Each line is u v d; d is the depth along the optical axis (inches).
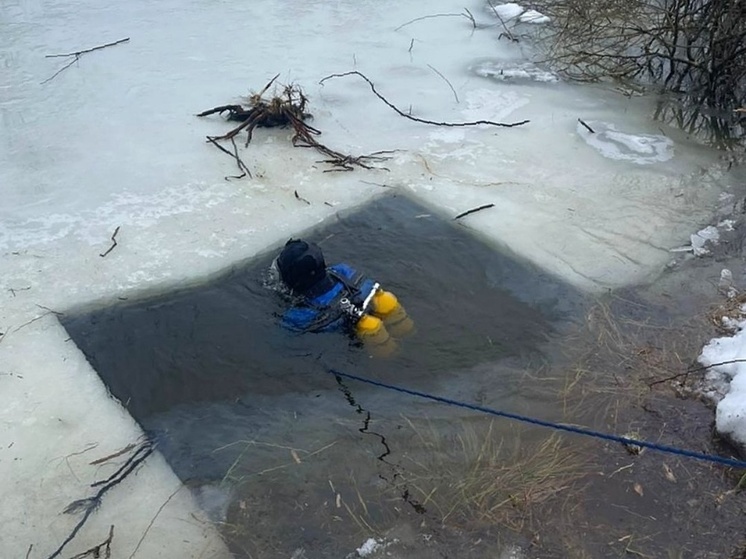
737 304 135.7
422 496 103.7
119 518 101.2
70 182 173.0
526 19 264.7
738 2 190.7
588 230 159.0
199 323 135.1
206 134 193.0
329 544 97.8
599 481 104.8
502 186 173.9
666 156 185.3
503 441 111.7
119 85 216.2
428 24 262.5
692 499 102.0
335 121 199.9
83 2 276.8
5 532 99.5
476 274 146.9
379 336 128.8
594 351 127.9
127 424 115.9
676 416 115.0
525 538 97.7
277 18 264.7
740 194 169.5
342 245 154.3
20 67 225.6
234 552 96.9
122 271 147.1
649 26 231.9
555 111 206.2
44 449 111.0
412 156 185.2
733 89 206.8
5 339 130.4
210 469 108.3
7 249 151.5
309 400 120.6
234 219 162.6
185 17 264.2
